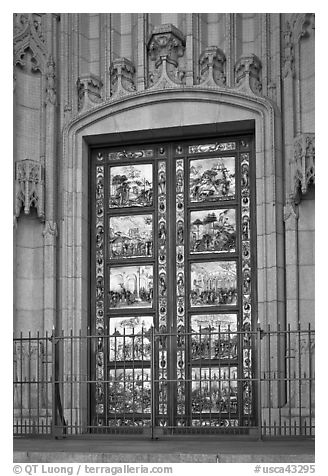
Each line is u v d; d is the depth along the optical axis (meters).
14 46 16.58
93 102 16.59
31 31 16.83
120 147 16.91
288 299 15.13
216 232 16.25
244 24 16.56
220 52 16.25
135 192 16.73
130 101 16.31
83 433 15.27
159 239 16.50
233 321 15.94
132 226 16.67
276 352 15.09
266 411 15.02
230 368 15.82
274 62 15.98
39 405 15.52
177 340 16.12
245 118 15.83
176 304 16.27
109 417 16.22
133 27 16.95
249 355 15.71
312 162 14.95
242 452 11.84
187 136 16.47
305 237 15.28
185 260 16.31
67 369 15.91
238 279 16.00
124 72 16.55
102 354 16.45
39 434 14.57
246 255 16.02
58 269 16.31
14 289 16.11
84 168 16.69
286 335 15.15
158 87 16.17
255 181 16.08
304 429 14.44
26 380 16.00
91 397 16.30
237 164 16.28
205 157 16.48
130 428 14.33
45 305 16.06
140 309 16.39
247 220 16.09
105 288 16.61
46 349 15.02
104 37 16.86
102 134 16.48
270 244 15.41
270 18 16.12
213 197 16.36
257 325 15.09
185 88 16.03
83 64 16.97
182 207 16.47
